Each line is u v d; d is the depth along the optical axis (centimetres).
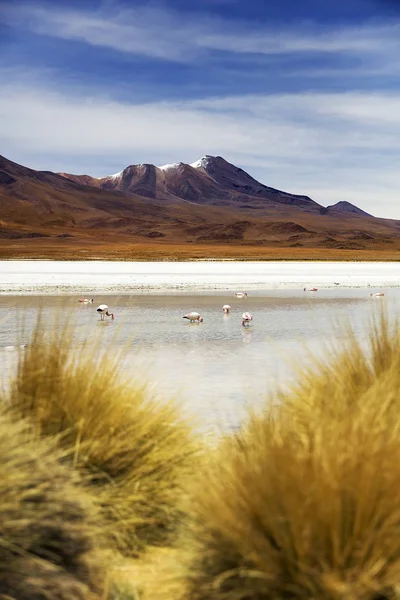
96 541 456
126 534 529
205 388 1307
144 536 536
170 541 526
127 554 513
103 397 595
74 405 579
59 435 525
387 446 413
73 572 422
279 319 2789
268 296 4194
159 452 584
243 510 406
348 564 375
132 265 9344
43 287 4709
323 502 376
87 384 595
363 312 2998
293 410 554
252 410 544
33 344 617
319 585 367
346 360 638
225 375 1470
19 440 465
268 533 396
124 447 571
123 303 3641
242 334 2306
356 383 611
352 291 4719
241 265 9825
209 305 3544
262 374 1483
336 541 369
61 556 419
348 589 359
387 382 556
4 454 424
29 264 9200
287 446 424
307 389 605
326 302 3722
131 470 569
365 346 828
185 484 529
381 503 382
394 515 376
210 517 414
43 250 16700
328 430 451
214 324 2631
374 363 644
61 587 397
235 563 405
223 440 639
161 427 622
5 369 1341
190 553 431
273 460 414
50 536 420
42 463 449
